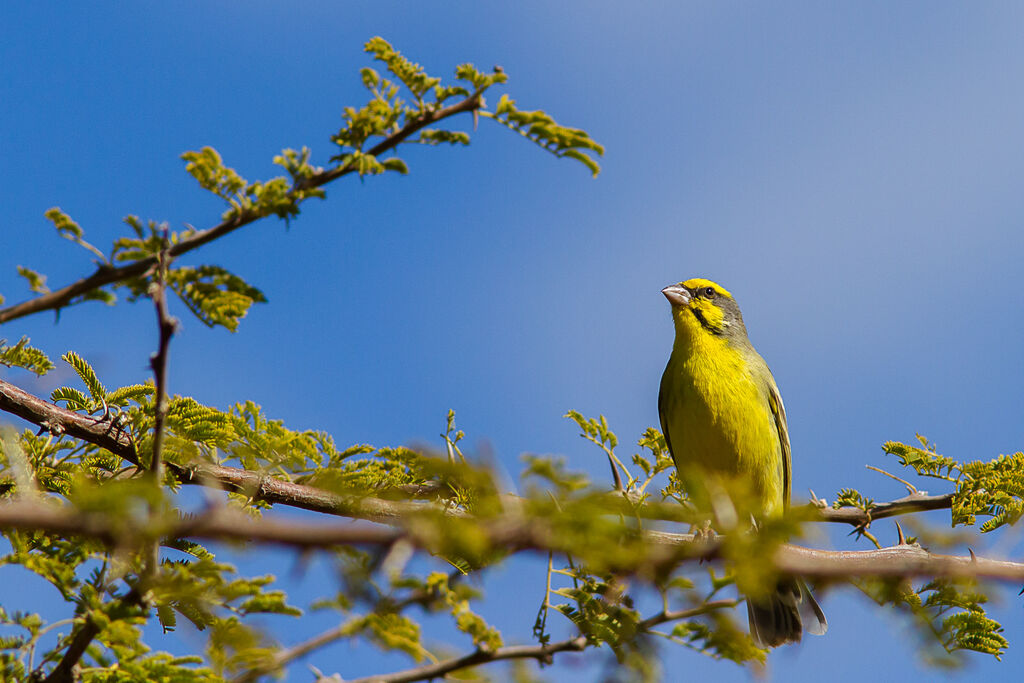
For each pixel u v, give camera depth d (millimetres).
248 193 6332
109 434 8438
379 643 5734
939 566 4730
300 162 6445
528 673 6547
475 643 6023
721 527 4238
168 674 5855
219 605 5785
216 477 8359
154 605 5863
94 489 3949
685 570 5590
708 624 6039
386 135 6688
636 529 4270
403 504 5781
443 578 5801
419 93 6777
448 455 5508
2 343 8695
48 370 8852
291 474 8562
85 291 6086
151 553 5566
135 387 8992
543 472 4395
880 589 6449
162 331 5414
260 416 8469
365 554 5375
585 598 6629
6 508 3844
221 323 6602
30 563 5789
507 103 6758
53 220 6176
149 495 3924
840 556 6809
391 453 8062
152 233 6277
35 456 8320
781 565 4227
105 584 6023
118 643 5859
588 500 4242
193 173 6234
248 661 5953
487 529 3971
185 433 8328
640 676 6266
